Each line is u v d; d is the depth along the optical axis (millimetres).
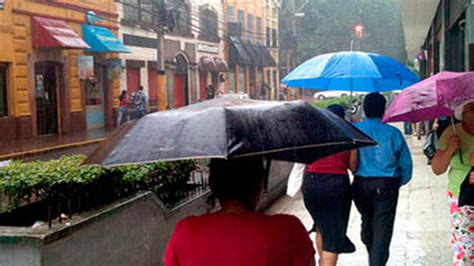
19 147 17938
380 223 4906
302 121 2275
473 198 4305
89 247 4043
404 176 5016
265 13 51094
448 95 4129
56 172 4430
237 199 2348
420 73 26828
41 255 3561
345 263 5766
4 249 3623
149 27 30391
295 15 53062
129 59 28719
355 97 19062
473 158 4289
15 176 4430
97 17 25750
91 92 25703
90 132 23750
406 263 5695
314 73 5570
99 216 4160
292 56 55688
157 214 5105
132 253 4648
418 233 6727
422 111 4430
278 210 8086
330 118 2383
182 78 35344
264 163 2713
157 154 2148
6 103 20484
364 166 4949
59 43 21516
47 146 18406
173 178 5719
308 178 5000
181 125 2215
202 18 37812
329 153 2656
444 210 7832
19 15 20906
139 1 29531
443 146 4488
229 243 2225
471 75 4270
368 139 2375
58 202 4391
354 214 7781
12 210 4578
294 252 2271
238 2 44375
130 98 27062
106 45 24922
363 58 5543
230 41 42375
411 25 18719
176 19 31844
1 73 20328
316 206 4980
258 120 2215
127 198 4734
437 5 14695
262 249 2207
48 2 22453
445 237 6512
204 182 6418
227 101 2391
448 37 12391
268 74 51656
